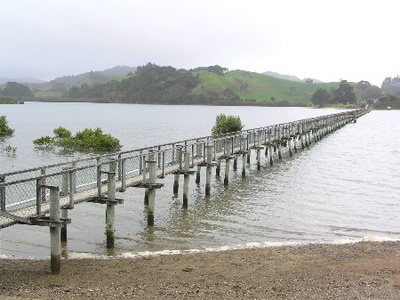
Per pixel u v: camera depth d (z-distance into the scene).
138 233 18.42
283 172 33.41
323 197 25.44
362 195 26.06
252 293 11.92
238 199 24.69
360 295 11.84
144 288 12.23
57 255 13.45
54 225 13.21
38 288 12.13
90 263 14.55
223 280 12.98
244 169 31.08
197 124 87.56
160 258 15.10
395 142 55.03
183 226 19.47
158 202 23.78
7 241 17.12
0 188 12.76
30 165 36.31
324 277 13.25
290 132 43.34
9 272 13.65
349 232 19.06
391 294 11.93
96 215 21.03
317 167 35.78
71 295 11.53
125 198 24.38
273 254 15.52
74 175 16.02
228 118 46.53
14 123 87.81
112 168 18.14
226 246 16.84
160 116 119.00
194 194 25.80
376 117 119.38
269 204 23.62
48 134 63.75
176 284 12.60
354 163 38.03
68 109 165.00
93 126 80.88
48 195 16.25
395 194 26.39
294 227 19.61
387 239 17.81
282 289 12.26
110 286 12.41
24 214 13.60
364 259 14.92
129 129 74.56
